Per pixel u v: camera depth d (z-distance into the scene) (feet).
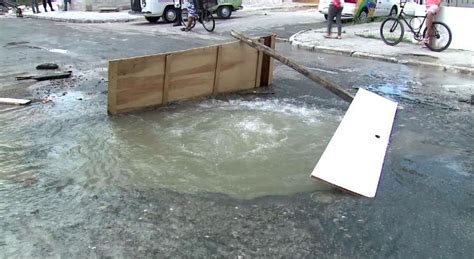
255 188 14.94
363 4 63.62
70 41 47.24
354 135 18.11
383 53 39.14
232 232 12.41
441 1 40.70
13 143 18.33
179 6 61.72
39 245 11.66
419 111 23.80
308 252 11.60
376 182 15.25
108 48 42.70
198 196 14.34
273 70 31.19
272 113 22.91
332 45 43.24
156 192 14.55
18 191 14.43
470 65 34.09
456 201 14.33
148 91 23.11
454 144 19.20
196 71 24.98
